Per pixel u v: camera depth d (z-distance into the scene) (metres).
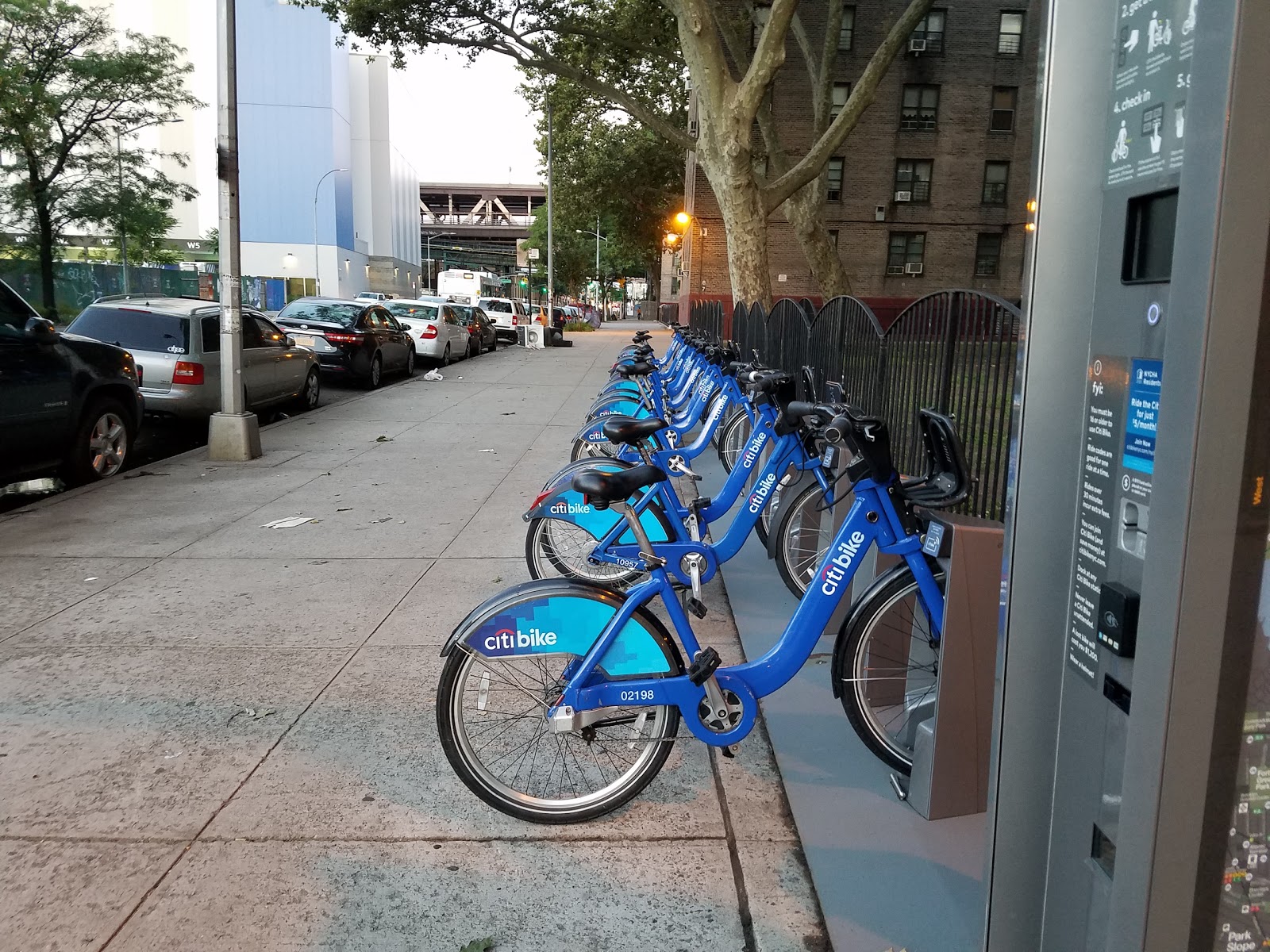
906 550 2.78
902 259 32.16
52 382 6.98
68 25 27.86
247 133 67.12
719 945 2.32
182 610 4.63
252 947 2.29
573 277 87.38
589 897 2.49
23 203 28.50
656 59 23.02
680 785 3.05
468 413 12.12
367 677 3.84
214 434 8.58
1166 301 1.19
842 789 2.98
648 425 4.14
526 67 20.69
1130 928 1.20
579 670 2.67
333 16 18.69
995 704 1.55
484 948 2.29
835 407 2.81
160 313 9.75
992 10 30.61
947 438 2.59
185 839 2.72
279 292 51.53
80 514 6.58
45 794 2.95
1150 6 1.21
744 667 2.75
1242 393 1.06
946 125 31.25
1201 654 1.11
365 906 2.44
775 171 21.33
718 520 6.17
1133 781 1.19
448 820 2.84
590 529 4.07
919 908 2.40
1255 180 1.02
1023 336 1.45
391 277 82.00
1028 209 1.45
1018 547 1.48
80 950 2.27
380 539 5.95
